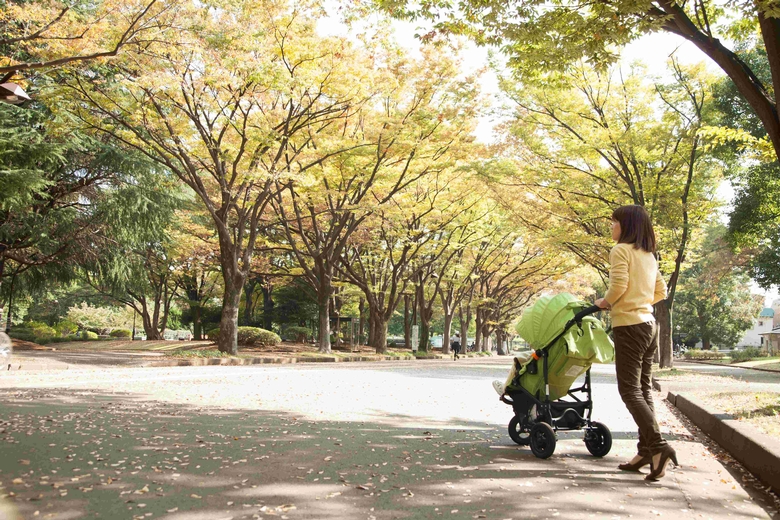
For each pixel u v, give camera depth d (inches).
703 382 437.7
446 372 618.2
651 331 157.9
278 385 410.6
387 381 463.2
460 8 282.8
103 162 774.5
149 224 831.7
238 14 613.3
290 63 665.0
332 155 762.8
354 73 666.2
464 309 2016.5
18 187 653.3
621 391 157.9
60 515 114.0
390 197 874.1
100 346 1103.0
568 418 181.8
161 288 1451.8
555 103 687.7
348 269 1142.3
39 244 781.9
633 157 681.6
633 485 144.9
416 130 754.2
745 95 244.2
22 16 470.6
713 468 167.5
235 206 779.4
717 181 751.1
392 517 117.0
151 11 525.0
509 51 325.7
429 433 217.8
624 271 157.3
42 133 746.8
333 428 225.5
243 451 177.5
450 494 134.0
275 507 121.7
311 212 938.1
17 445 177.9
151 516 114.7
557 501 129.3
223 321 776.9
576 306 181.6
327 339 985.5
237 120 722.8
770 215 944.3
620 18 249.4
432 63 741.9
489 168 746.8
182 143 704.4
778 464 140.8
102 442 186.4
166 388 372.8
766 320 3228.3
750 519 120.4
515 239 1374.3
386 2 285.4
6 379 417.7
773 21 223.1
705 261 1462.8
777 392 317.7
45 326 1346.0
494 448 190.9
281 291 1441.9
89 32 492.4
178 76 590.9
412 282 1370.6
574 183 717.3
